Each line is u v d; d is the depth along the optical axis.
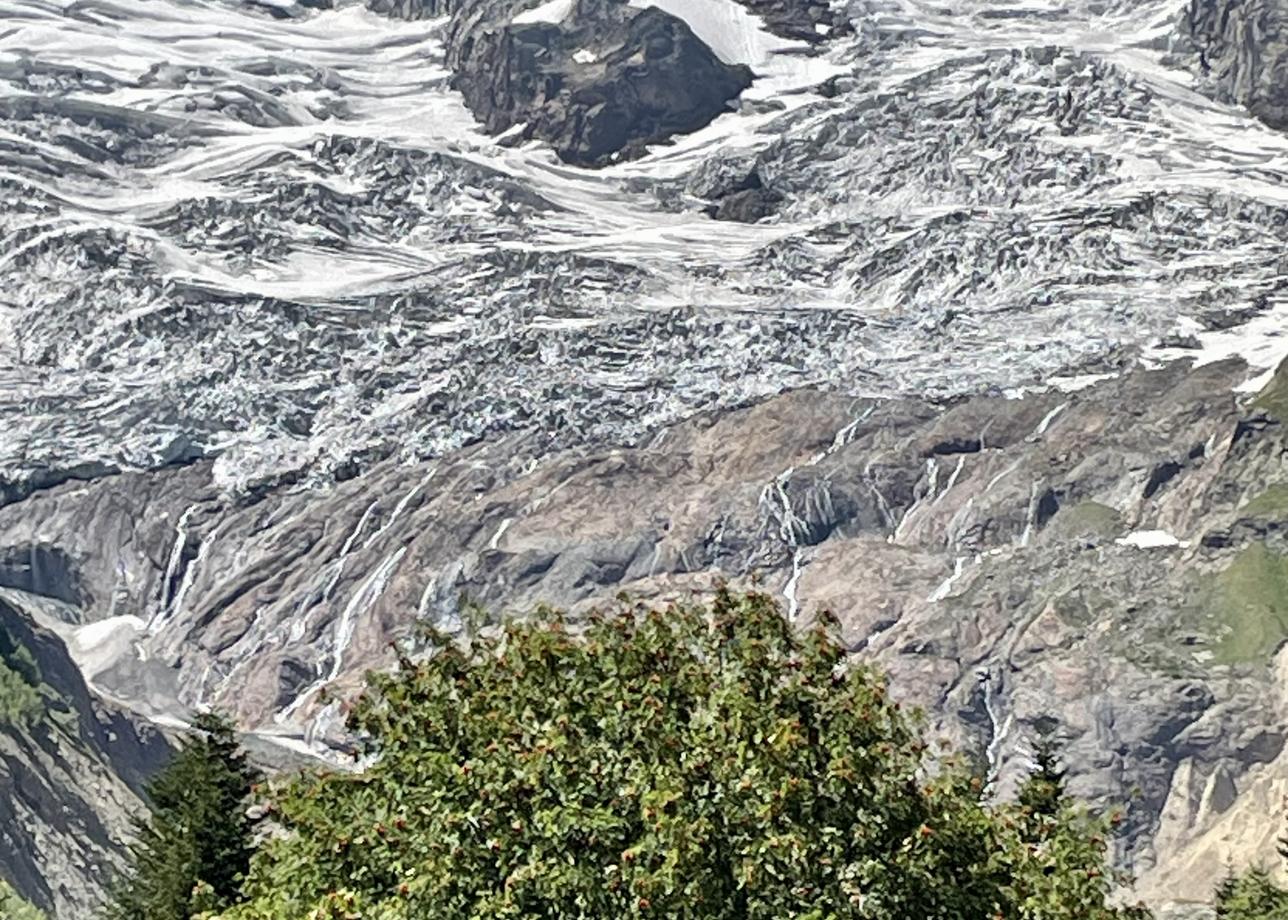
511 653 174.00
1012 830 168.12
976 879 161.38
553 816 151.75
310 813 169.25
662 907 147.88
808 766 157.00
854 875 152.50
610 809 153.50
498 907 149.75
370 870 162.75
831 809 156.25
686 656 171.25
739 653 170.12
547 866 150.75
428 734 168.00
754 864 148.12
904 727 170.38
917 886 156.50
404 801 163.25
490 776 156.88
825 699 166.00
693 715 163.75
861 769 157.88
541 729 162.75
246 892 177.75
